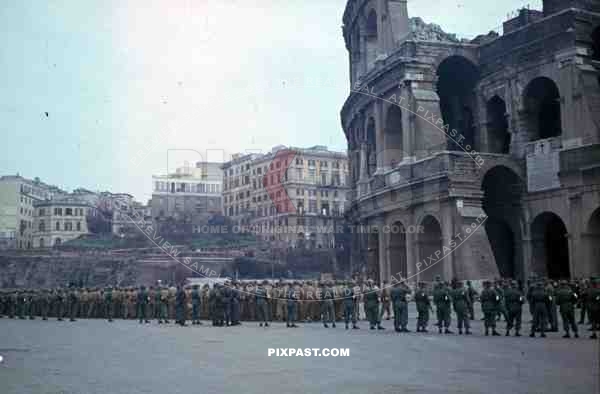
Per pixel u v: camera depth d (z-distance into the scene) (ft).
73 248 321.93
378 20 201.77
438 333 94.63
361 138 207.92
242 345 78.95
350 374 55.77
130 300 146.51
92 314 151.53
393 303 98.58
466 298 93.86
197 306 119.85
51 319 150.00
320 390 47.93
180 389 49.24
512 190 172.76
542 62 168.76
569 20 161.17
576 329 87.04
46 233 483.92
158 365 62.95
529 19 183.42
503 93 180.65
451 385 49.93
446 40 191.21
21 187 554.46
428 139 172.86
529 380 52.37
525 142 173.17
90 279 298.76
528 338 86.84
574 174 156.87
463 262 152.76
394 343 79.92
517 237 171.32
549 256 178.40
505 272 176.86
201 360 66.08
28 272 330.34
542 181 164.76
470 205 157.69
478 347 75.72
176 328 109.29
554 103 182.60
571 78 160.35
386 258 180.55
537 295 89.61
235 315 114.11
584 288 110.22
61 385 52.06
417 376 54.54
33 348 80.94
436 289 95.96
